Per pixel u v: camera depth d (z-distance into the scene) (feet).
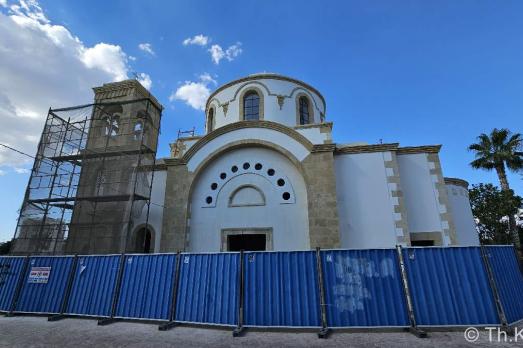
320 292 28.02
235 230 52.70
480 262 27.68
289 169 54.54
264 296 28.91
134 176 53.47
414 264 27.99
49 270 37.22
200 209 55.62
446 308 26.43
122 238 51.85
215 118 74.49
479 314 26.13
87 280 35.40
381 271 28.17
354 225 49.39
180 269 32.53
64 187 57.72
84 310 33.94
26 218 55.72
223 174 57.11
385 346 22.59
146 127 68.85
